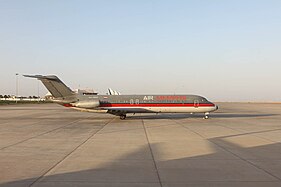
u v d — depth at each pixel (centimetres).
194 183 886
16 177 958
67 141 1803
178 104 3731
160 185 866
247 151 1441
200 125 2906
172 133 2222
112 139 1892
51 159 1253
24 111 5869
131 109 3656
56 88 3622
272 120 3625
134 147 1567
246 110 6688
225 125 2916
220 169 1064
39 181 909
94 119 3731
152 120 3575
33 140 1847
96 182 898
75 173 1009
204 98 3822
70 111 5884
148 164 1150
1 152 1426
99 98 3675
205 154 1360
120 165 1133
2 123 3148
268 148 1535
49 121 3419
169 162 1186
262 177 954
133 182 898
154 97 3741
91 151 1448
